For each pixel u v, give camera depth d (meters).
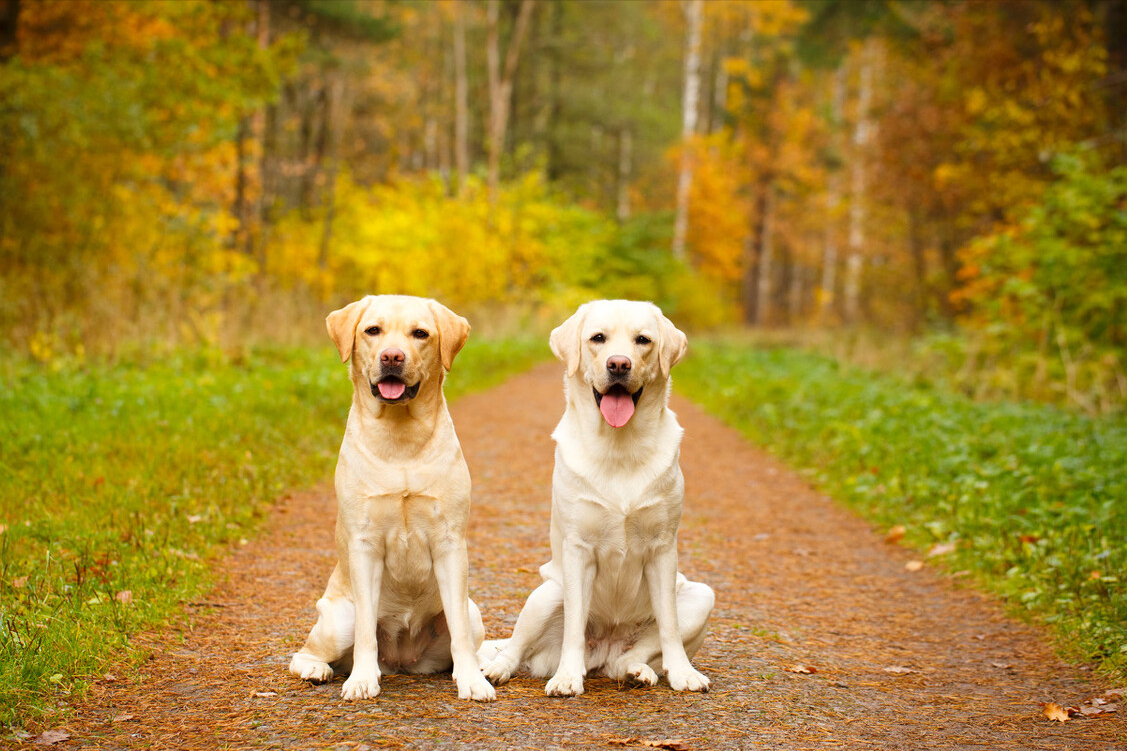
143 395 9.10
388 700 3.57
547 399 14.68
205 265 14.89
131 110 13.17
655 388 3.85
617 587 3.89
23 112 12.38
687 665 3.85
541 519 7.23
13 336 11.18
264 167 24.58
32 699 3.39
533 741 3.18
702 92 44.12
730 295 45.91
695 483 9.08
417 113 36.59
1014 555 5.80
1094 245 12.98
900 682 4.09
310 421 9.52
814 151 39.12
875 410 10.66
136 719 3.35
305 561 5.77
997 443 8.39
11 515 5.72
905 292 25.22
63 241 12.82
